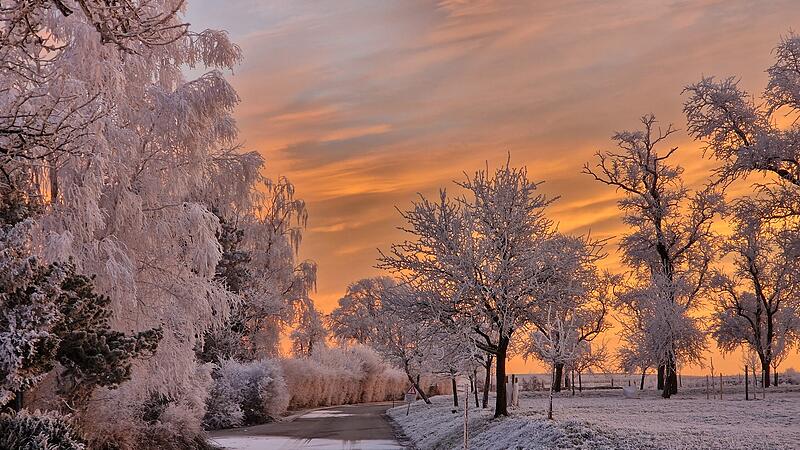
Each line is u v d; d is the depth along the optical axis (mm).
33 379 15227
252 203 35969
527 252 28938
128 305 23609
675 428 20078
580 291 29047
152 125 26109
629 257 52500
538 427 21328
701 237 50844
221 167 33969
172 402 27609
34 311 14953
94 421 20547
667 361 45375
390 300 30391
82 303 17875
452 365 29312
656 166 50969
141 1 7992
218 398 41250
